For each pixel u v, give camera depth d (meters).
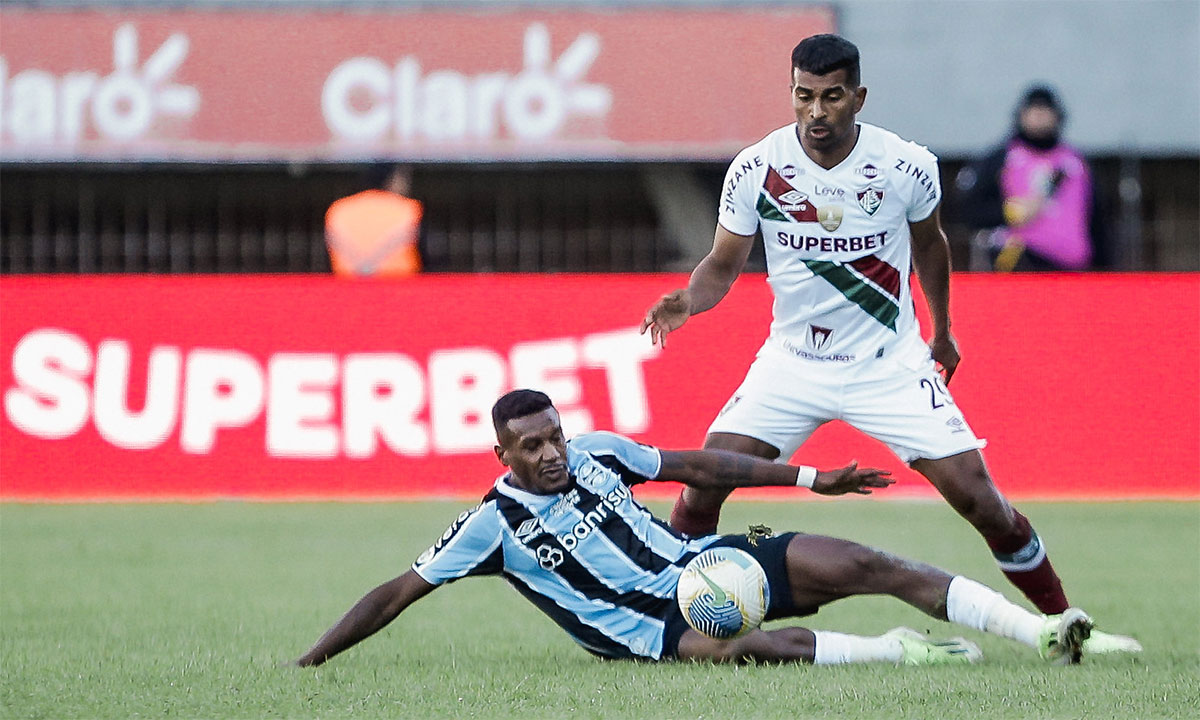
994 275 40.97
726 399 40.72
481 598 26.91
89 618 24.09
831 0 53.09
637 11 53.00
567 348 41.00
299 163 52.66
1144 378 41.00
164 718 15.83
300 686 17.50
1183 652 20.58
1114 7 53.09
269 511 38.94
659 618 19.38
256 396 41.06
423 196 55.59
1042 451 40.78
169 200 55.78
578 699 16.61
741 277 41.03
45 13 52.72
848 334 21.02
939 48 53.03
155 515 38.22
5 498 40.84
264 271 56.03
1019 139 46.47
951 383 40.72
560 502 19.09
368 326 41.12
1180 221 55.19
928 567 19.58
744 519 37.69
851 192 20.41
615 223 55.84
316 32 53.00
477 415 41.06
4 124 52.47
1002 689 17.06
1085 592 26.97
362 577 29.06
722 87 52.88
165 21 52.94
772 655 18.95
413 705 16.41
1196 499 40.75
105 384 41.03
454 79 52.81
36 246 55.44
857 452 41.31
